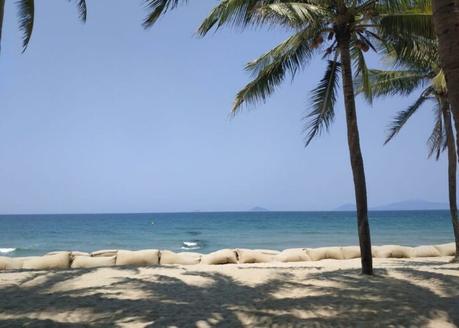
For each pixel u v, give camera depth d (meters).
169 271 11.41
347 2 10.46
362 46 10.77
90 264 13.34
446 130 14.63
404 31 10.17
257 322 5.97
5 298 7.74
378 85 15.16
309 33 10.59
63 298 7.68
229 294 8.16
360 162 10.17
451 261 14.27
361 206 10.19
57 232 59.31
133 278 10.05
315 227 66.44
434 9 4.68
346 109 10.30
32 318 6.23
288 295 7.99
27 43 9.02
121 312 6.61
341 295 7.74
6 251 34.31
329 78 11.79
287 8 9.02
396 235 46.28
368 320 5.96
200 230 62.75
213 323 5.97
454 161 14.51
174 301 7.50
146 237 49.25
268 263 14.34
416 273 10.18
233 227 70.06
